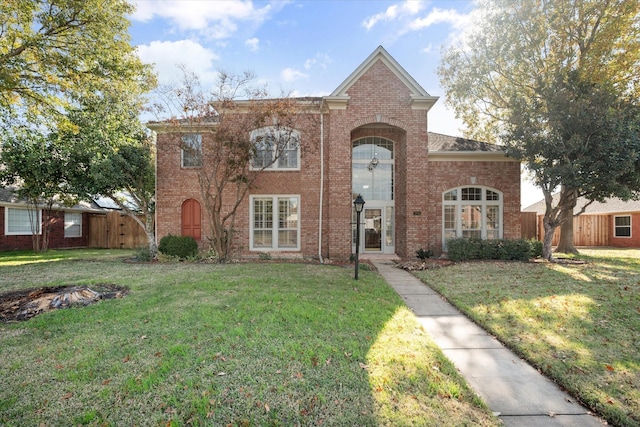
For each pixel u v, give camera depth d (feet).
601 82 34.06
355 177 46.65
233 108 36.88
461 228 45.11
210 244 40.65
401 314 18.28
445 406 9.78
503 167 44.96
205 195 42.45
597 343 14.55
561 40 38.45
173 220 44.27
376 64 41.83
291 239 43.32
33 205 53.72
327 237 42.78
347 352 12.95
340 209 41.42
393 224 46.32
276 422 8.84
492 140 58.54
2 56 28.30
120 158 38.91
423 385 10.82
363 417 9.09
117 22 32.42
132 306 18.47
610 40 34.47
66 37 30.99
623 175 34.83
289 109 36.58
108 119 39.17
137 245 61.82
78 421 8.79
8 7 27.32
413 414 9.30
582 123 33.35
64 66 31.12
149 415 9.07
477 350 14.25
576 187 35.68
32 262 37.01
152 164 43.83
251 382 10.66
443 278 28.66
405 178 42.52
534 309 19.44
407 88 41.75
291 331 14.94
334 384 10.66
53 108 32.96
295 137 40.29
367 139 46.80
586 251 52.95
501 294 22.91
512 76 42.52
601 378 11.56
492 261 37.83
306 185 43.04
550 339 15.06
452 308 20.48
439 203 44.83
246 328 15.20
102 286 23.52
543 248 40.24
